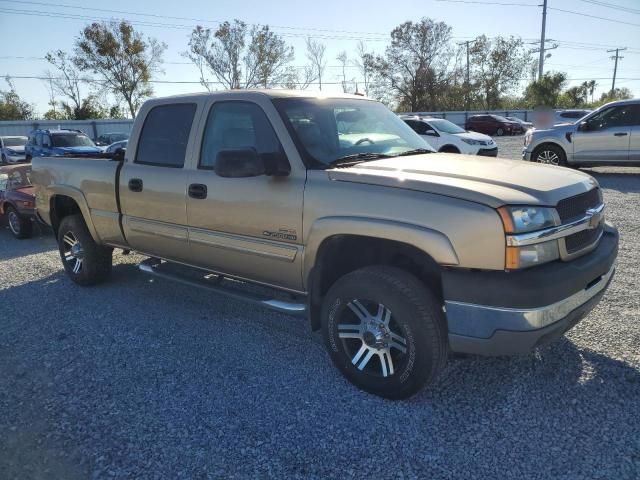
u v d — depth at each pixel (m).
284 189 3.38
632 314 4.13
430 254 2.77
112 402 3.24
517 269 2.64
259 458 2.66
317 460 2.63
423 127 15.52
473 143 14.84
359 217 3.02
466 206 2.70
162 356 3.86
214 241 3.91
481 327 2.70
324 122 3.72
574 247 2.95
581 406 2.98
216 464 2.63
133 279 5.82
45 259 7.05
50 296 5.36
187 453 2.72
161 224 4.32
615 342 3.68
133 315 4.71
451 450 2.67
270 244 3.54
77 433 2.93
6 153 24.75
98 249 5.38
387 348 3.07
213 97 3.96
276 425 2.93
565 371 3.35
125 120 40.19
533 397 3.09
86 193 5.05
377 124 4.14
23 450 2.80
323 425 2.92
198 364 3.70
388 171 3.15
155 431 2.92
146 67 49.56
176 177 4.09
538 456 2.59
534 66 56.50
